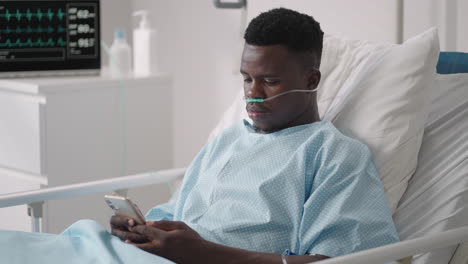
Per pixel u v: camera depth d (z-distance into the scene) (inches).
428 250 43.8
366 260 40.1
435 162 54.8
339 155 49.2
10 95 84.2
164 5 108.0
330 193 47.4
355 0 76.9
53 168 82.7
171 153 96.5
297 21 50.6
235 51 96.7
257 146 52.5
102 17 110.5
